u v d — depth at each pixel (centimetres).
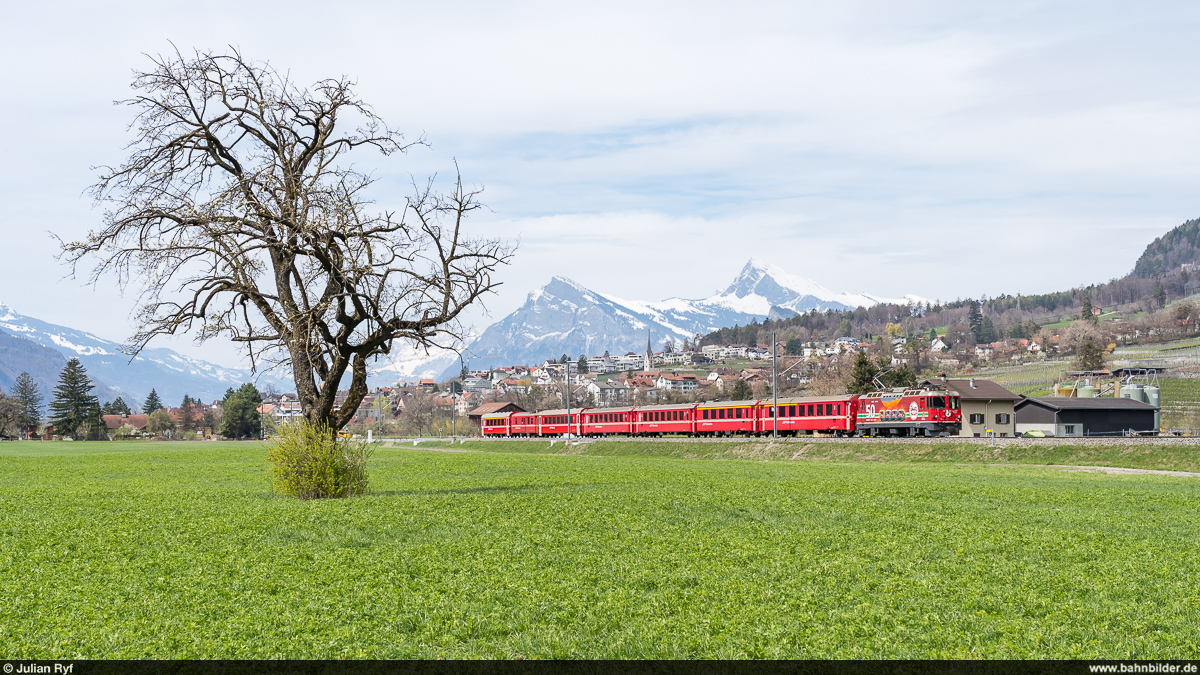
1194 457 5294
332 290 2895
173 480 4503
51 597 1459
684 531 2245
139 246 2800
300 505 2842
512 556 1861
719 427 9544
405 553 1883
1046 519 2484
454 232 3016
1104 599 1471
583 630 1295
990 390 9100
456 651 1201
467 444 11969
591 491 3462
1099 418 9000
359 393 3147
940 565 1766
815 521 2450
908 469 5372
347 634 1263
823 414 8538
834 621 1340
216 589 1534
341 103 3022
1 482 4338
